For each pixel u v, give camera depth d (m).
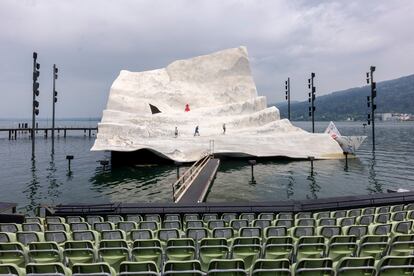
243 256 9.58
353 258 7.79
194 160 45.56
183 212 16.97
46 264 7.75
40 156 55.66
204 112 54.81
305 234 11.41
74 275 7.31
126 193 29.20
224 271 7.47
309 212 16.59
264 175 37.19
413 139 93.06
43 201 26.75
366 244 9.72
